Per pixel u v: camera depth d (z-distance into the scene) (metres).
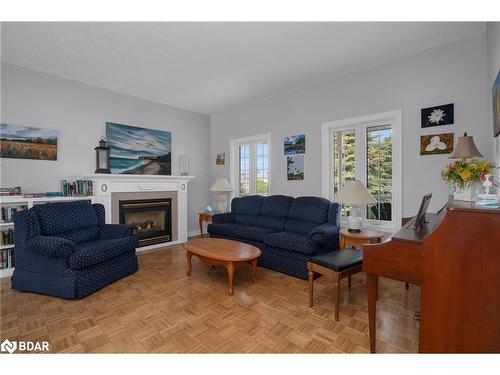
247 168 5.11
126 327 1.95
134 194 4.12
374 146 3.39
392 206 3.19
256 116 4.77
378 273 1.54
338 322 2.02
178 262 3.56
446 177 1.99
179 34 2.58
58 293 2.42
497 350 1.23
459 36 2.63
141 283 2.81
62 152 3.64
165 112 4.90
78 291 2.40
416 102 2.95
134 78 3.70
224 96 4.48
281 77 3.65
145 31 2.52
